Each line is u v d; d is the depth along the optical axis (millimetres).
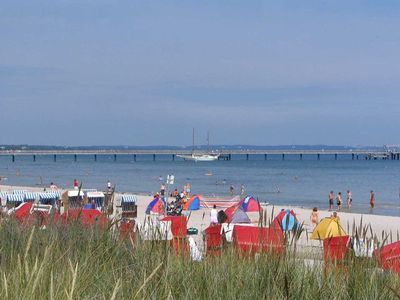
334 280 9891
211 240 12734
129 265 10109
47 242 10586
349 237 11172
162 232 11867
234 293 9227
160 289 8867
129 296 8336
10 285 7520
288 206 99312
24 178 187250
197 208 73312
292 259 10523
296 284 9633
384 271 10250
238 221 47500
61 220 12781
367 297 9484
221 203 81688
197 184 164250
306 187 156750
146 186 155750
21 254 10320
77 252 10219
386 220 71625
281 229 11078
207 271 10062
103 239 10883
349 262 10414
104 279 9109
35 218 13172
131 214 68312
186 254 11039
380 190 148375
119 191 134875
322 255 11195
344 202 116250
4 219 12492
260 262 10188
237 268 10148
